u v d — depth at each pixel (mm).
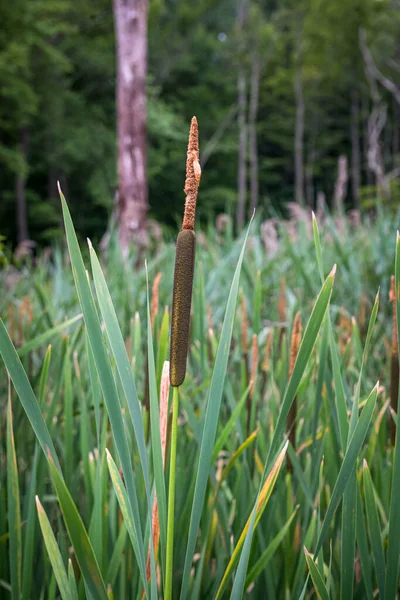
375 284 3174
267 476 722
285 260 3854
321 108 36219
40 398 953
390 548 696
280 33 32375
